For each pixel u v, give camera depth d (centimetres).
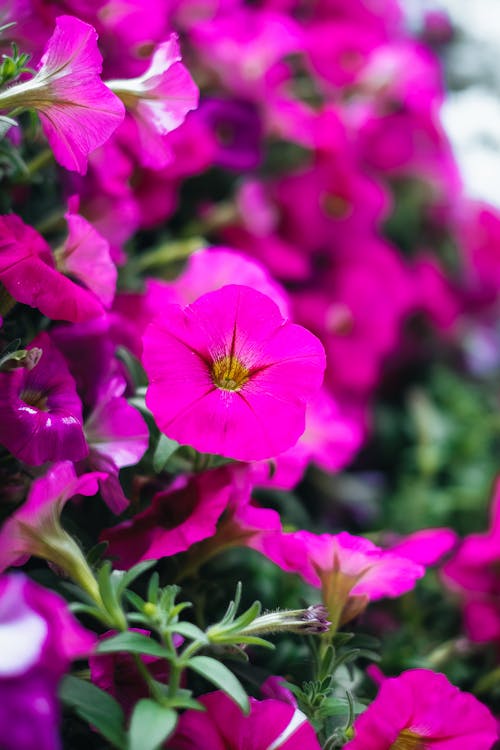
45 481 53
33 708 48
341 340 87
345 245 91
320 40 91
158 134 60
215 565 66
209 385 56
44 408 57
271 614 56
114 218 68
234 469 60
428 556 62
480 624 70
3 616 49
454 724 56
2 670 48
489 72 118
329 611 60
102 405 60
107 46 68
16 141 63
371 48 93
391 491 96
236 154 81
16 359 55
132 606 59
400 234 107
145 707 51
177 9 81
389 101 95
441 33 118
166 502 59
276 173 90
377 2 100
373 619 74
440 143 97
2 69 57
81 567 55
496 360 114
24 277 56
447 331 104
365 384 88
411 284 99
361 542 59
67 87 56
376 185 90
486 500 87
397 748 57
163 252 75
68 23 55
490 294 109
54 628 48
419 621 76
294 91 94
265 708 54
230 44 83
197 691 59
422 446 88
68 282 57
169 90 59
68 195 66
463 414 98
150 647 52
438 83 101
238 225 83
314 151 89
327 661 59
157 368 56
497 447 101
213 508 58
